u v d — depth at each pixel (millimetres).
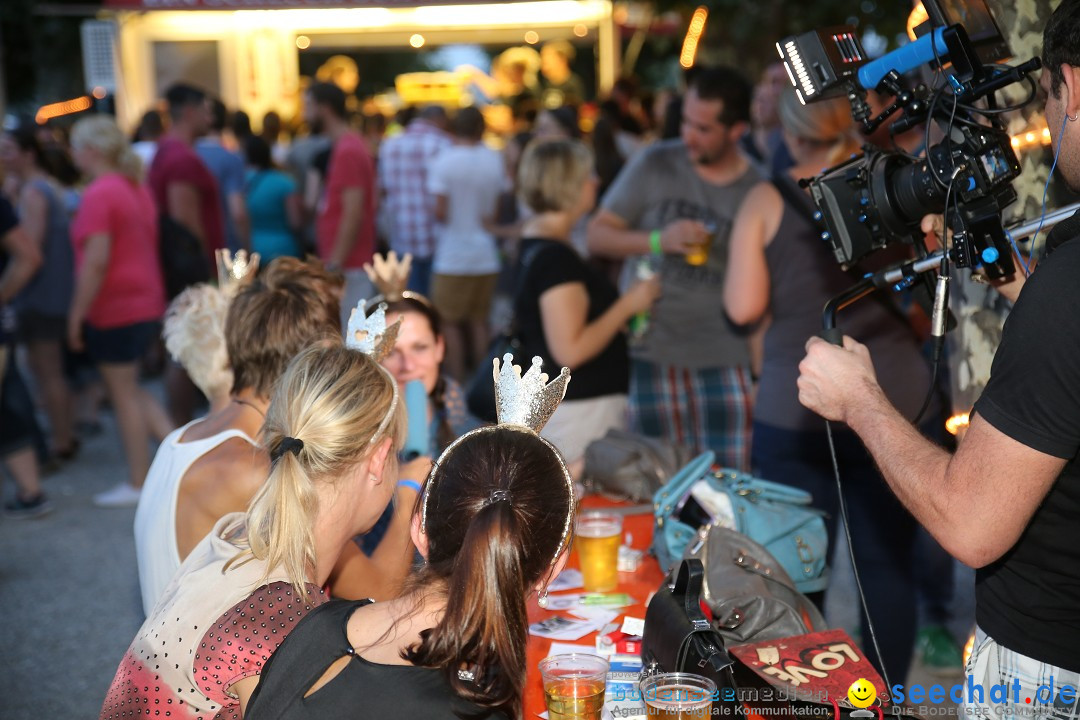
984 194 1794
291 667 1453
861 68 2008
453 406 3254
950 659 3631
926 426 3068
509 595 1330
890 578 3021
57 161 7438
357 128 10156
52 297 6207
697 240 3863
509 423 1514
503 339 3586
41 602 4473
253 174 7707
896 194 1951
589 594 2363
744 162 4219
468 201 7430
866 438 1785
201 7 10500
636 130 8078
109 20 11023
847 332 3002
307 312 2268
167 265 6145
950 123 1822
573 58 15852
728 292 3215
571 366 3463
